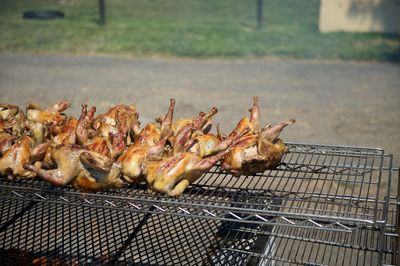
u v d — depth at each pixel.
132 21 5.62
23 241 1.43
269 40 4.90
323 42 4.79
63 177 1.22
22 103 3.24
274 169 1.35
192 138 1.29
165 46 4.73
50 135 1.42
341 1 5.02
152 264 1.36
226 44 4.78
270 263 1.38
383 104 3.12
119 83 3.67
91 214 1.50
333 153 1.37
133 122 1.42
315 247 1.55
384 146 2.43
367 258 1.49
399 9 4.92
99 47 4.74
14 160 1.29
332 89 3.47
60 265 1.36
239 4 6.25
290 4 6.11
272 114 2.95
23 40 4.95
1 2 6.48
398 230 1.20
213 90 3.45
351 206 1.17
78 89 3.53
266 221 1.11
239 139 1.28
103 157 1.23
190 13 5.98
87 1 6.53
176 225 1.49
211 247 1.32
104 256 1.37
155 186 1.21
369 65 4.15
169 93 3.39
